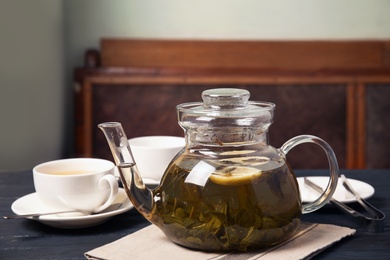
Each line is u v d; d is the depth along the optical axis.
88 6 2.60
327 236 0.90
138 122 2.46
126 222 1.00
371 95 2.49
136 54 2.54
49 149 2.38
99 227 0.98
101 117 2.47
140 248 0.86
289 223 0.85
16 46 2.16
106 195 0.99
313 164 2.51
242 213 0.82
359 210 1.05
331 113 2.49
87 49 2.60
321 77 2.47
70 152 2.66
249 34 2.63
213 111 0.84
